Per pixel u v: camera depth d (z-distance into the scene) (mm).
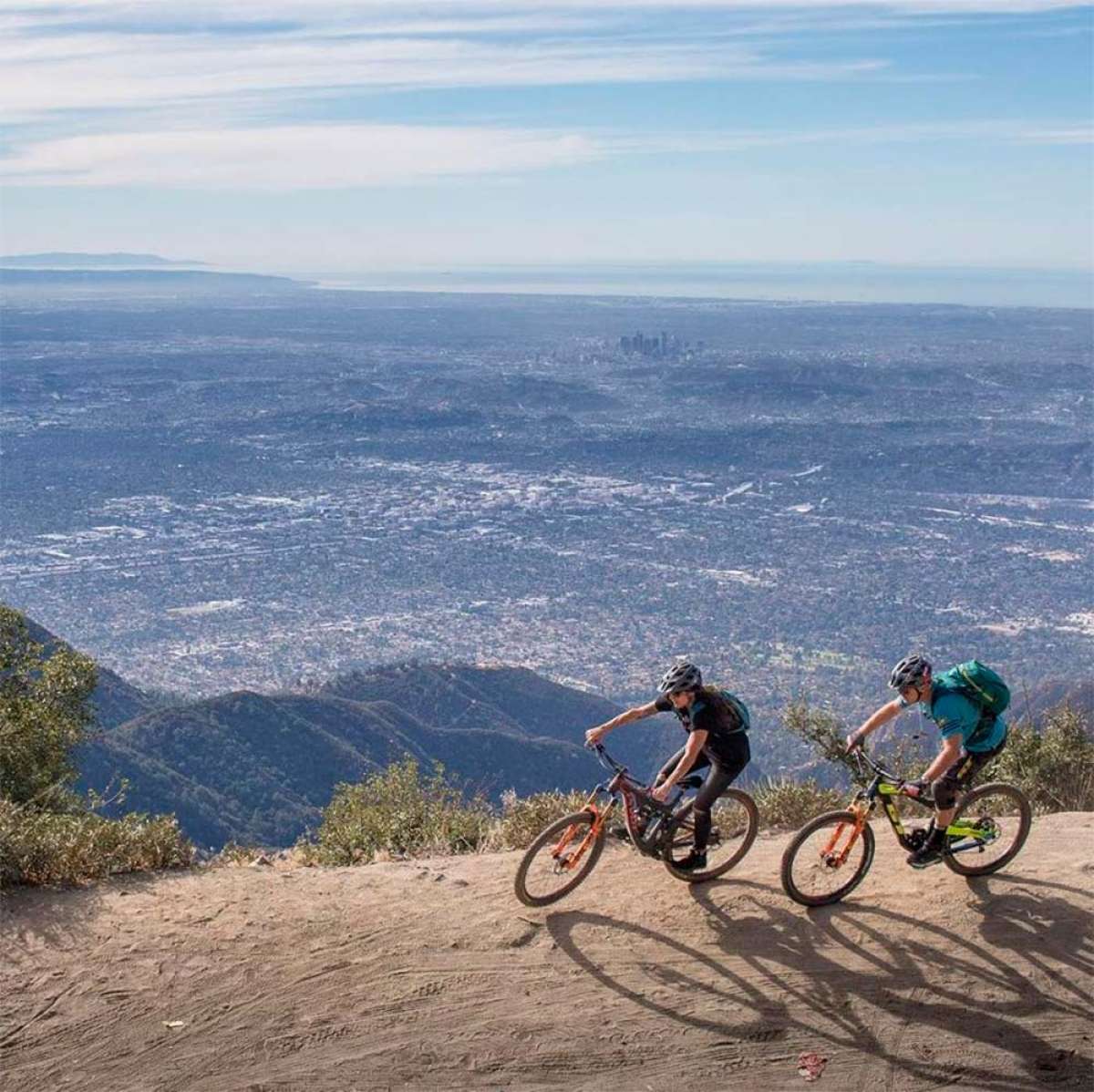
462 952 6344
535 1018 5797
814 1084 5445
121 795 8945
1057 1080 5504
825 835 7625
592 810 6988
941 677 6953
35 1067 5438
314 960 6246
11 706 10688
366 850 8859
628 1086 5406
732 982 6105
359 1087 5359
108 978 6070
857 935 6531
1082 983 6117
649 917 6715
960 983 6113
